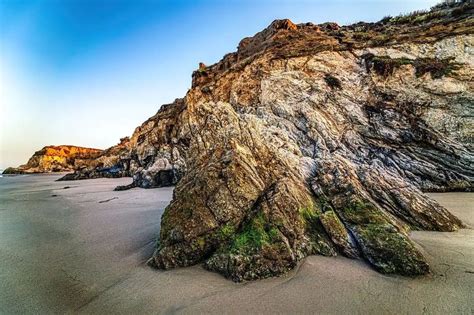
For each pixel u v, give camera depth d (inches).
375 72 1234.0
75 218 759.1
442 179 922.1
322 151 1067.9
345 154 1047.0
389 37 1412.4
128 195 1176.8
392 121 1084.5
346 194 471.5
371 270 349.1
